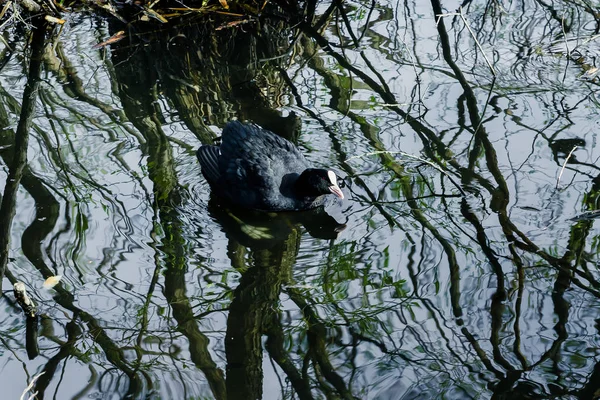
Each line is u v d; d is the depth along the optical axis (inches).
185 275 241.0
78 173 295.7
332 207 277.0
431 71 367.2
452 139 310.0
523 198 269.9
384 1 447.8
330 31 415.2
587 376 193.5
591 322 211.9
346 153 305.3
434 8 411.2
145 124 332.8
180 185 290.5
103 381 199.5
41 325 219.5
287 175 281.9
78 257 248.5
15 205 275.6
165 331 217.5
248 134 285.9
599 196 266.8
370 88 356.5
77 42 405.1
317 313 222.7
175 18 419.2
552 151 296.2
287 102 347.6
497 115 324.2
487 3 429.7
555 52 373.7
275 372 201.3
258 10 423.5
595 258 237.9
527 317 215.6
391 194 279.7
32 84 366.3
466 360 201.8
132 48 400.2
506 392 190.4
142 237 259.6
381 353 206.2
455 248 247.3
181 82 370.0
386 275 237.9
